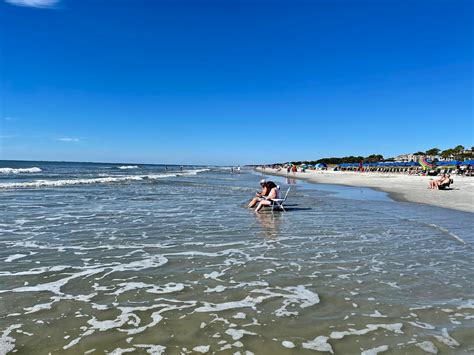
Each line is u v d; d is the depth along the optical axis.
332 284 5.68
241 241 8.80
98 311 4.55
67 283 5.61
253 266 6.64
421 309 4.71
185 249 7.94
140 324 4.19
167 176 53.94
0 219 11.63
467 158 100.56
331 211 14.88
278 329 4.11
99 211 13.84
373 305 4.83
